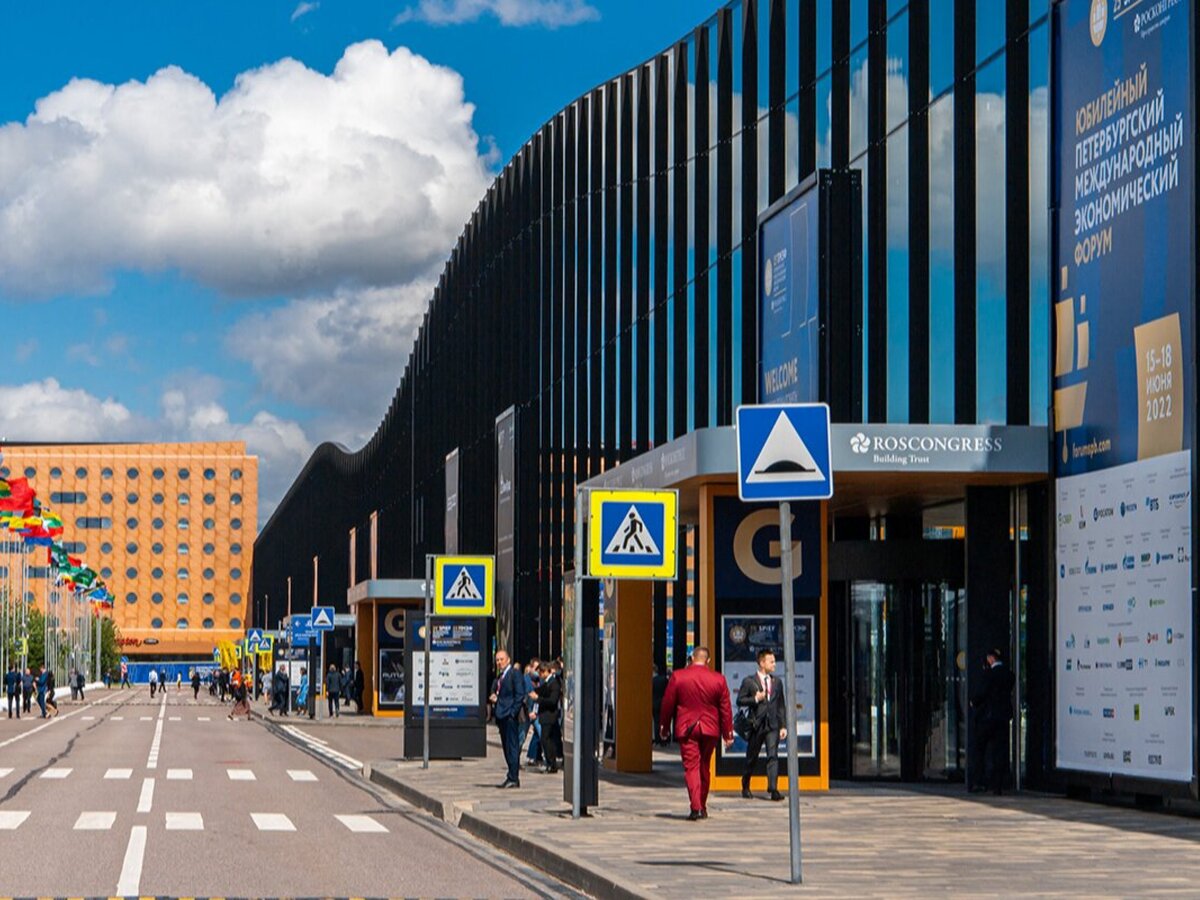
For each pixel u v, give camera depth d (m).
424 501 80.38
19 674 71.38
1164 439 19.67
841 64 32.75
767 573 24.48
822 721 24.17
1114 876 13.89
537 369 57.84
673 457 25.23
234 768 33.28
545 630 55.75
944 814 20.25
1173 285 19.52
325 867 15.91
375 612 65.44
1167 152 19.73
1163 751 19.50
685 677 19.62
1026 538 23.97
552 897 13.73
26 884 14.44
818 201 24.28
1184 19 19.36
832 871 14.24
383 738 47.88
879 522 29.58
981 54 27.17
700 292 41.28
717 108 40.50
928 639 26.22
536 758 31.61
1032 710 23.48
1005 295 26.02
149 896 13.68
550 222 56.91
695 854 15.66
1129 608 20.47
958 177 27.58
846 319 29.59
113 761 35.78
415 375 84.00
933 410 28.52
